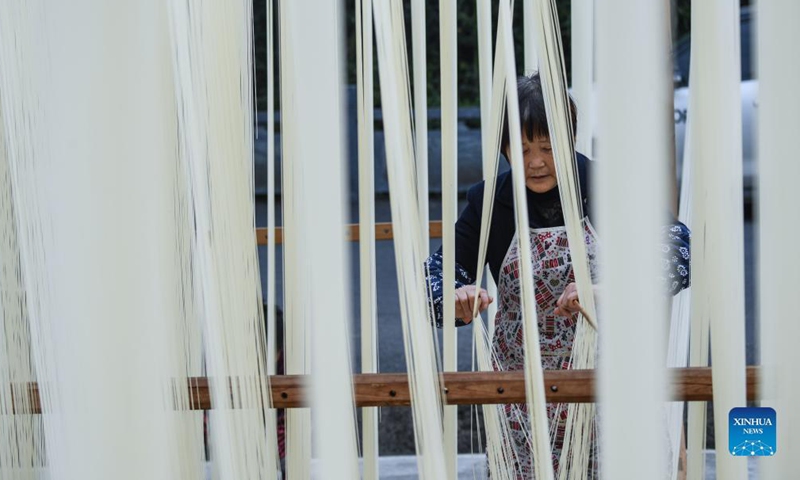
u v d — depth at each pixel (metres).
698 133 1.71
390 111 1.67
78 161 1.70
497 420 2.11
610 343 1.66
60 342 1.73
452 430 1.99
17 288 1.85
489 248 2.70
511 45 1.64
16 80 1.70
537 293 2.57
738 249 1.67
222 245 1.71
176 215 1.81
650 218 1.63
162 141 1.75
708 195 1.68
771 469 1.71
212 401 1.75
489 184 1.95
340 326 1.67
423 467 1.70
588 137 2.44
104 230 1.71
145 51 1.71
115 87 1.69
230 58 1.72
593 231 2.31
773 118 1.68
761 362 1.74
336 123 1.65
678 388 1.74
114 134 1.70
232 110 1.72
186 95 1.69
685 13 6.64
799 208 1.68
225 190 1.71
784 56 1.66
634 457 1.65
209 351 1.72
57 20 1.68
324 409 1.68
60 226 1.71
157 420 1.74
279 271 4.77
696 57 1.69
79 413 1.73
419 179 2.21
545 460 1.67
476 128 9.47
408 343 1.70
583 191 2.38
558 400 1.76
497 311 2.74
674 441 2.19
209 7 1.69
